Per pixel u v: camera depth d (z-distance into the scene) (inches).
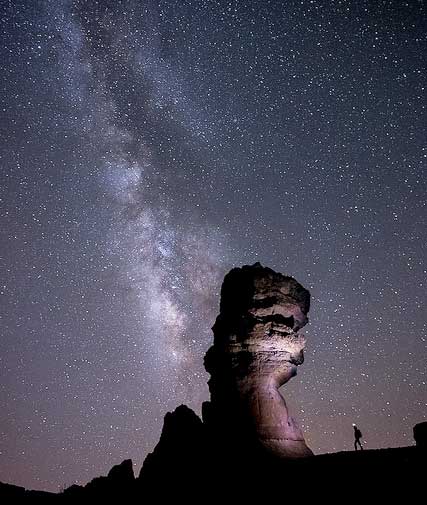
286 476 546.0
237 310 823.1
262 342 783.1
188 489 626.2
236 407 753.6
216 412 778.8
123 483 674.8
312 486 498.0
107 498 630.5
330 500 459.5
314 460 568.7
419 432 596.1
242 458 673.6
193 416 782.5
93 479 692.1
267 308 803.4
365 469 486.3
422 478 441.1
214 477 637.9
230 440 717.3
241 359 786.8
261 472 600.7
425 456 480.1
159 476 679.7
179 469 682.8
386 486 445.7
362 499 439.8
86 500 625.9
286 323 805.2
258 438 706.8
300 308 849.5
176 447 726.5
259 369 770.8
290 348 795.4
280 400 762.8
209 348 860.6
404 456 492.7
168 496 621.0
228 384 781.3
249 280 838.5
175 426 762.2
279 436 719.7
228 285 874.8
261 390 757.3
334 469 512.7
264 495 527.2
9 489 629.3
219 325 848.3
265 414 737.0
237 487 581.3
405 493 426.6
